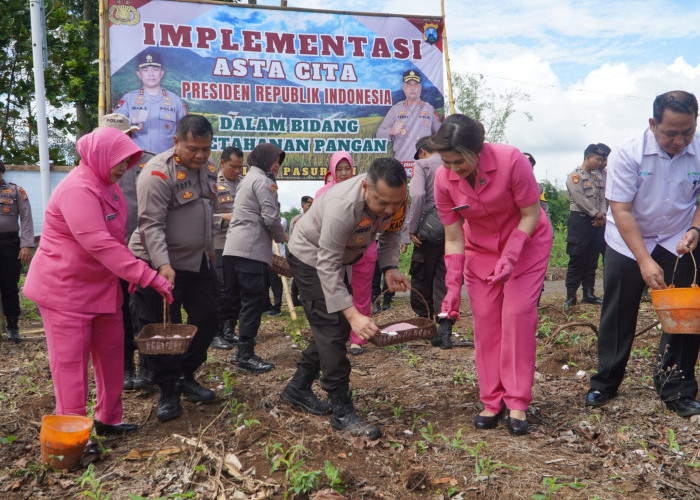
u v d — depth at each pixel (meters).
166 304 3.38
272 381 4.75
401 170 3.11
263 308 5.17
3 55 12.37
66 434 3.07
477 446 3.17
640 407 3.87
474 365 5.04
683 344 3.72
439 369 4.97
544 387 4.41
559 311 7.35
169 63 7.66
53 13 12.73
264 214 5.11
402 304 8.56
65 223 3.19
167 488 2.86
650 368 4.67
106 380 3.54
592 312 7.20
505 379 3.57
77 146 3.25
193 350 4.11
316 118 8.27
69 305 3.22
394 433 3.57
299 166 8.27
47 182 8.00
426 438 3.36
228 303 6.06
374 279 7.89
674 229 3.77
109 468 3.15
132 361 4.70
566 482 2.89
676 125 3.41
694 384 3.78
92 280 3.29
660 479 2.92
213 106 7.88
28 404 4.25
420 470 2.98
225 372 4.59
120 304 3.53
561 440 3.43
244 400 4.21
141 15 7.53
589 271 7.80
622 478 2.94
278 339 6.47
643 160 3.62
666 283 3.84
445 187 3.57
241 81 7.96
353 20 8.31
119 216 3.41
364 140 8.45
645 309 7.07
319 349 3.54
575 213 7.62
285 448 3.28
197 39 7.75
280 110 8.13
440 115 8.67
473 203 3.45
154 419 3.93
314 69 8.22
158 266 3.70
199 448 3.23
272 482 2.83
